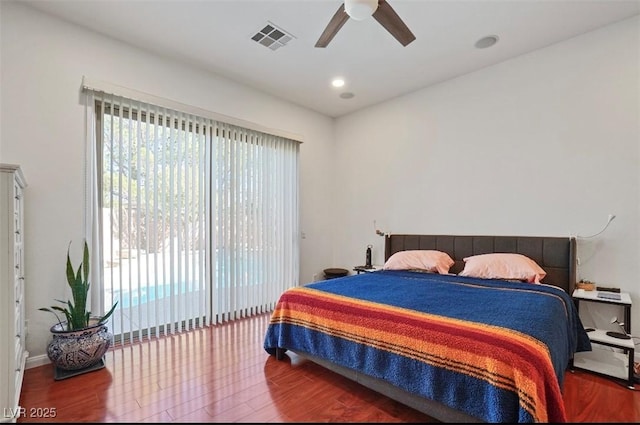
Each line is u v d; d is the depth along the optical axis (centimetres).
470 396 150
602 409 183
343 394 200
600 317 264
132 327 284
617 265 262
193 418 174
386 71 348
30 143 240
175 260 315
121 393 198
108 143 275
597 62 273
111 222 274
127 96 281
